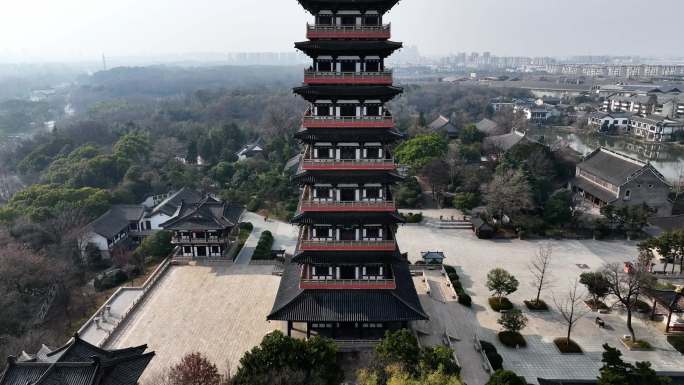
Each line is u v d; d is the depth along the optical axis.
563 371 55.94
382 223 55.44
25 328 64.50
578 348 59.69
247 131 186.88
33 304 73.00
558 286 77.06
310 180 54.16
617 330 64.75
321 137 53.25
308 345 47.59
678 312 63.59
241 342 59.09
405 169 129.62
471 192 114.50
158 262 86.00
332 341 51.03
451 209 115.38
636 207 100.81
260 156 154.12
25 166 149.00
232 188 126.06
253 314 65.94
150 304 69.00
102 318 65.56
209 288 74.19
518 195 98.38
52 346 58.72
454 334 62.28
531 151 124.38
